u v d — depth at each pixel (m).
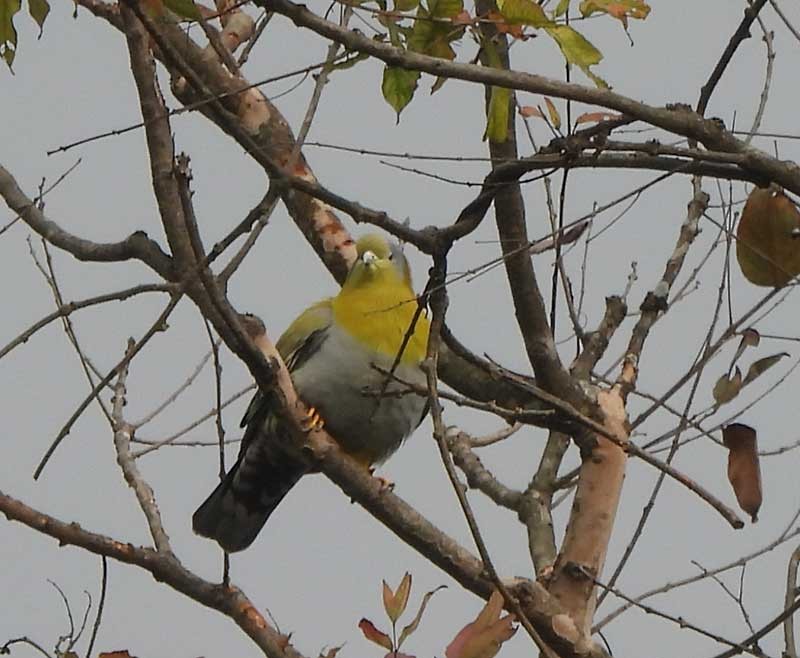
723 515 6.90
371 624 7.57
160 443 10.82
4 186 10.42
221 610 9.70
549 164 7.99
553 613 9.48
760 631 8.78
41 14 8.46
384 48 7.53
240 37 11.81
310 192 7.58
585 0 8.20
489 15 7.94
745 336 9.58
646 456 7.21
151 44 10.59
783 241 9.09
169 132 8.20
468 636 6.95
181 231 8.27
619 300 10.89
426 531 9.59
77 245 9.98
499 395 12.19
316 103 8.40
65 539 9.44
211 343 8.63
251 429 12.17
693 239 11.15
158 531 9.98
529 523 11.43
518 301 9.96
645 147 8.00
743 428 7.95
